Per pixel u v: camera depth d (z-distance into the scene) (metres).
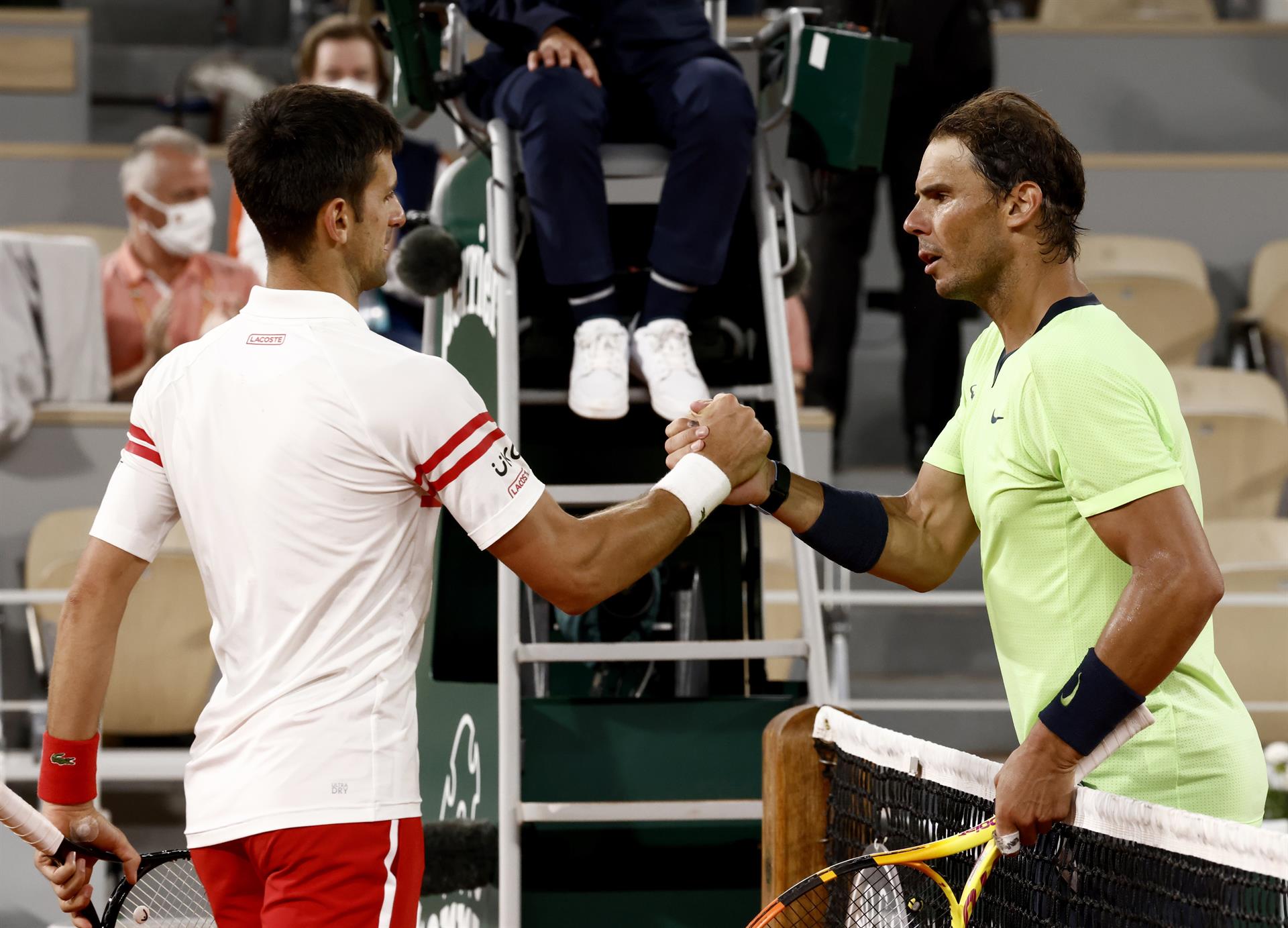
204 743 5.95
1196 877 4.98
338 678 5.81
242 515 5.92
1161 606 5.59
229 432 6.00
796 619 16.69
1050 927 5.74
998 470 6.39
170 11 32.16
